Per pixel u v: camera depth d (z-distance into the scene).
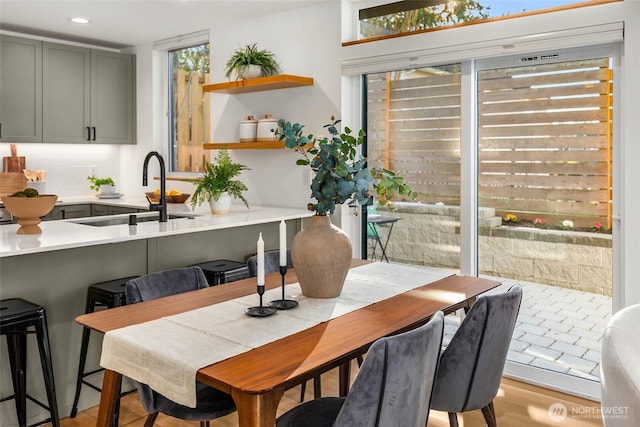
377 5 3.90
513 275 3.37
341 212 4.03
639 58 2.77
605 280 3.04
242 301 2.19
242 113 4.62
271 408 1.44
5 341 2.63
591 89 3.03
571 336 3.16
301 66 4.19
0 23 4.65
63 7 4.19
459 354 1.96
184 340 1.72
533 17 3.07
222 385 1.46
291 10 4.22
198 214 3.97
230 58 4.67
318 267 2.20
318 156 2.18
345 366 2.71
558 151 3.16
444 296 2.30
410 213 3.78
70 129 5.05
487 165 3.43
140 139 5.54
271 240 4.05
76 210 5.05
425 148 3.68
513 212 3.35
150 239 3.22
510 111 3.32
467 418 2.83
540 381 3.22
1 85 4.58
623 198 2.88
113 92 5.36
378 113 3.90
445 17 3.63
